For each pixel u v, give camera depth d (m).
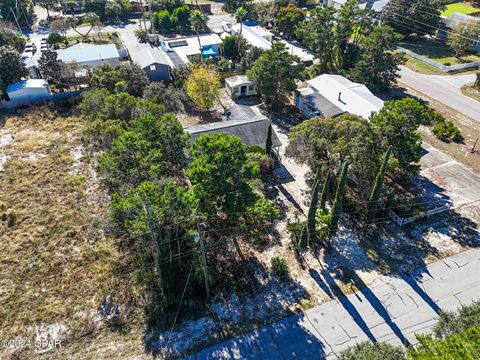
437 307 25.17
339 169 31.69
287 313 24.81
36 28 81.69
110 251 28.75
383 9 73.69
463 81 58.06
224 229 30.20
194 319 24.41
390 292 26.27
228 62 60.56
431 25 71.56
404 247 29.98
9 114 46.06
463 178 37.53
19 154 38.72
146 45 71.31
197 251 27.03
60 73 51.50
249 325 24.05
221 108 50.47
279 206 33.75
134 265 27.30
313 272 27.77
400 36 51.41
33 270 27.12
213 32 80.12
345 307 25.22
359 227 31.83
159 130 31.39
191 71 50.19
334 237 30.80
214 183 25.66
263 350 22.59
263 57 46.84
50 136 42.03
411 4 70.69
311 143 32.09
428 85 56.81
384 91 54.38
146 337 23.33
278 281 27.00
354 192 35.47
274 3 85.62
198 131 37.84
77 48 60.16
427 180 37.16
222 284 26.64
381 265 28.39
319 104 46.50
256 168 27.05
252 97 53.53
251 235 29.42
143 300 25.38
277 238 30.69
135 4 93.88
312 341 23.09
